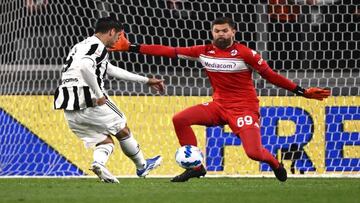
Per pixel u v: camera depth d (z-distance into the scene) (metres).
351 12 39.53
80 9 38.34
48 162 34.19
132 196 21.36
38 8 38.59
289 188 24.62
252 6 40.16
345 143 34.22
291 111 34.41
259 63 25.95
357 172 34.06
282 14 38.09
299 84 38.00
